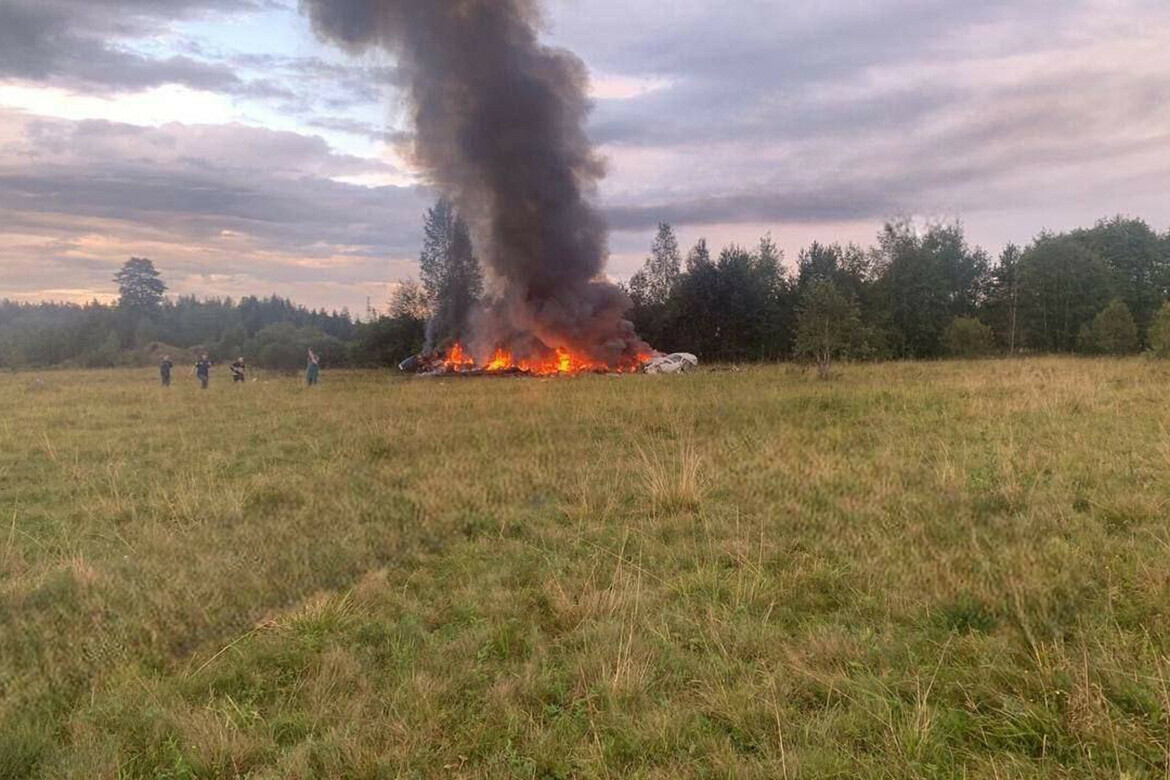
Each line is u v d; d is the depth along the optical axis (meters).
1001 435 9.20
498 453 10.02
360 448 10.70
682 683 3.64
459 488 7.76
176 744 3.20
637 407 13.95
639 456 9.34
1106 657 3.46
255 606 4.75
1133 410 10.72
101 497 7.86
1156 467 7.07
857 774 2.79
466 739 3.21
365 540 6.15
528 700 3.57
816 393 15.09
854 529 5.88
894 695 3.36
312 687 3.69
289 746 3.20
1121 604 4.16
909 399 13.45
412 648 4.12
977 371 20.81
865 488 7.07
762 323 42.31
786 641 4.02
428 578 5.34
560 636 4.26
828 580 4.85
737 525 6.12
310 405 17.48
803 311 22.84
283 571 5.37
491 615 4.59
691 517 6.54
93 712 3.48
